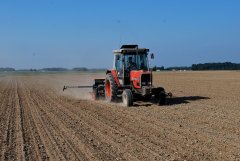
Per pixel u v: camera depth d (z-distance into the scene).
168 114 17.55
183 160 9.72
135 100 21.86
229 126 14.32
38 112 19.34
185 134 12.93
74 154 10.55
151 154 10.34
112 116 17.38
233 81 48.88
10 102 24.64
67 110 19.97
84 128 14.46
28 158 10.32
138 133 13.28
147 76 21.12
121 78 22.19
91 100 25.23
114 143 11.77
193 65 158.38
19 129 14.47
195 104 21.48
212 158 9.90
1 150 11.21
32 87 41.78
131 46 22.36
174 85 40.44
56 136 13.05
